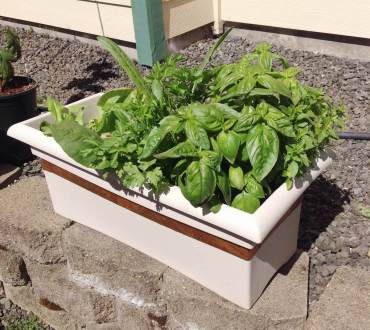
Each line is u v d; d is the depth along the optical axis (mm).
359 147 2898
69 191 1914
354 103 3355
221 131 1468
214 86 1703
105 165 1553
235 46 4555
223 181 1467
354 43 4117
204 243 1548
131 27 4422
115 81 4168
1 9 5598
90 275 1927
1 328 2418
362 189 2510
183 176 1524
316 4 4145
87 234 1934
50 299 2275
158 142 1463
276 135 1425
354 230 2217
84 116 2045
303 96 1584
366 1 3885
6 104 2910
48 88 4133
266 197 1577
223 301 1618
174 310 1729
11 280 2338
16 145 3035
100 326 2111
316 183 2553
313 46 4359
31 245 2066
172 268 1743
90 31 4832
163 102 1624
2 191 2279
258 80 1520
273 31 4543
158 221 1641
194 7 4555
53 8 5047
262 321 1580
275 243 1607
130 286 1815
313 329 1549
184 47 4641
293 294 1639
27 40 5238
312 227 2240
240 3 4578
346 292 1654
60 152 1753
